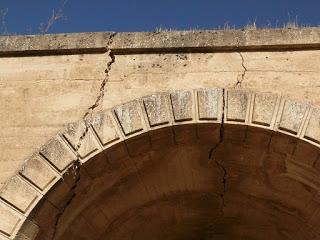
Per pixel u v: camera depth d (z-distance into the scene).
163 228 13.90
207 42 12.25
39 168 11.46
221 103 11.61
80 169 11.59
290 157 11.82
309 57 11.99
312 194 12.43
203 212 13.70
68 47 12.52
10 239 11.00
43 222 11.58
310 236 13.26
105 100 12.05
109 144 11.56
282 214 13.31
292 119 11.37
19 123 12.05
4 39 12.76
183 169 12.73
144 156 12.16
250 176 12.70
